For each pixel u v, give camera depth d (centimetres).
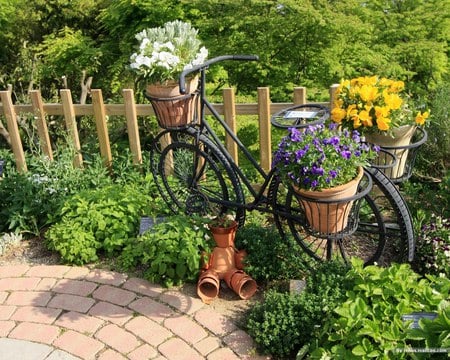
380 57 534
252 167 539
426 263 338
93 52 707
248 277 337
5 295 347
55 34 827
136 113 466
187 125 362
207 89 634
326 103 429
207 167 432
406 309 269
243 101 598
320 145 287
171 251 346
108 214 395
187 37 356
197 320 317
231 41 559
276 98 589
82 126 660
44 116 486
